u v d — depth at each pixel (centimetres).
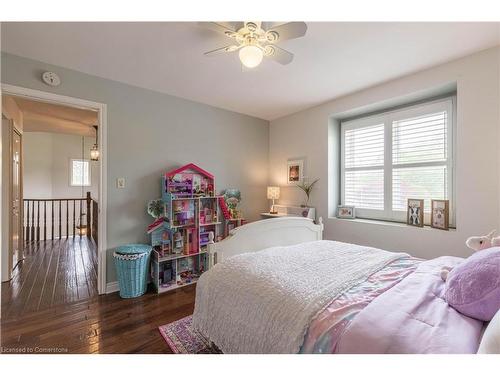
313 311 109
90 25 178
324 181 348
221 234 356
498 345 69
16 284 287
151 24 177
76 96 249
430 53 217
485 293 98
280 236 239
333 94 313
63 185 686
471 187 219
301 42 199
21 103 335
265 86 290
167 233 301
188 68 245
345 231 321
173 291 276
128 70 250
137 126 289
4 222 294
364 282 135
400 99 278
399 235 269
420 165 281
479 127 214
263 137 426
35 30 183
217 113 364
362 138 334
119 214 277
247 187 403
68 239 534
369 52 215
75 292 269
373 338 90
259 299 128
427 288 121
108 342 182
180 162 325
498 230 205
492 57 207
